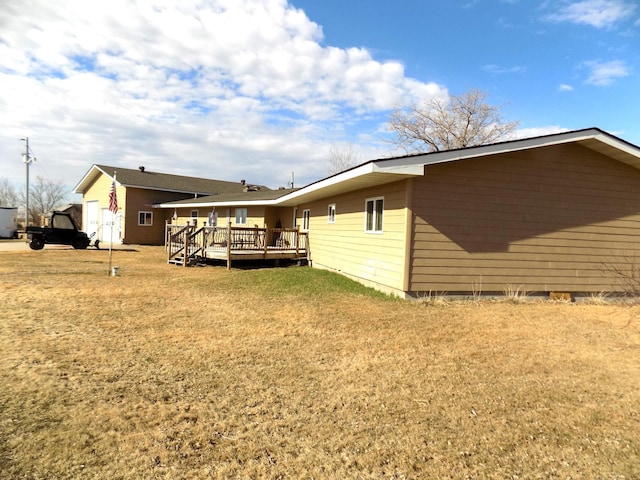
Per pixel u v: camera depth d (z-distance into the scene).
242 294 9.73
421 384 4.50
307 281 11.53
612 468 3.01
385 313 7.93
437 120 31.53
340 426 3.54
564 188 10.00
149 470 2.83
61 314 7.16
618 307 9.05
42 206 62.66
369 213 10.97
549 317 7.88
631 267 10.48
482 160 9.40
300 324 7.03
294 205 18.67
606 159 10.30
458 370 4.95
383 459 3.06
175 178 32.91
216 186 34.19
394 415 3.77
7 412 3.55
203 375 4.62
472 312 8.16
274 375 4.68
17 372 4.46
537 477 2.89
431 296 9.19
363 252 11.24
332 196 13.88
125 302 8.41
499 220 9.56
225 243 17.44
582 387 4.49
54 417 3.51
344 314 7.81
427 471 2.93
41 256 17.50
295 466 2.94
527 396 4.23
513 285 9.70
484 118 31.19
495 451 3.21
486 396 4.22
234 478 2.78
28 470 2.77
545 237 9.89
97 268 14.02
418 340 6.20
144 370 4.70
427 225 9.10
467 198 9.34
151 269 14.30
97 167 30.00
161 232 29.41
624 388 4.48
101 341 5.71
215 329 6.59
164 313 7.58
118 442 3.17
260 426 3.50
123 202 27.38
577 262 10.13
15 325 6.33
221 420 3.59
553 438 3.42
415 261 9.06
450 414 3.81
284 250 16.25
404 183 9.12
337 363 5.13
